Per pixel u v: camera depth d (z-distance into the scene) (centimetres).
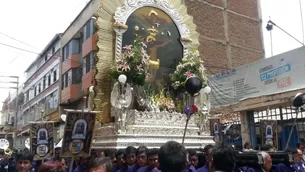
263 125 1180
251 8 2577
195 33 1194
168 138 918
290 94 1299
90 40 2150
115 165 716
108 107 963
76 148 677
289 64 1348
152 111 954
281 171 541
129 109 959
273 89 1419
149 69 1022
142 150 617
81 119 690
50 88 3025
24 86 4253
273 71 1428
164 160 277
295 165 595
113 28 999
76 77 2464
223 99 1714
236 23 2433
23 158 509
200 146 979
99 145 917
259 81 1503
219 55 2264
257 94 1504
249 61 2431
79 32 2445
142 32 1050
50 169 376
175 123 979
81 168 743
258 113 1555
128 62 956
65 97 2525
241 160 482
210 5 2300
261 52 2531
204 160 644
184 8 1188
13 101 4994
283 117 1434
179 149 283
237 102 1611
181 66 1077
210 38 2241
